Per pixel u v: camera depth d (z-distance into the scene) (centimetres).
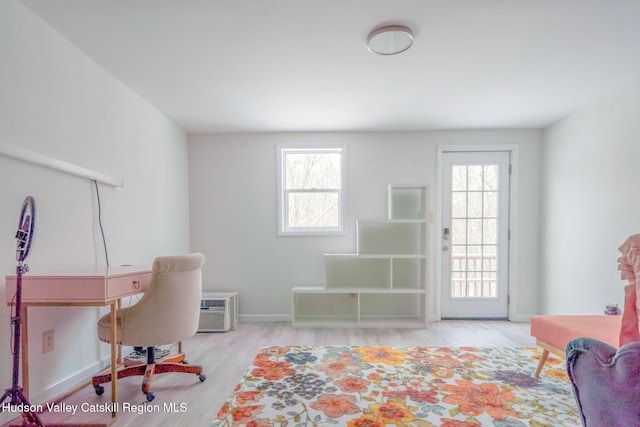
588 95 287
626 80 258
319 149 393
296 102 304
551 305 359
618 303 270
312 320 372
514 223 384
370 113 333
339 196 399
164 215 337
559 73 247
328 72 245
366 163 391
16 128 172
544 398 200
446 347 291
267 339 317
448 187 390
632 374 66
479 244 390
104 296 172
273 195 394
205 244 394
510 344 300
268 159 394
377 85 268
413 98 295
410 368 245
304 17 179
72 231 212
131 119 278
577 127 321
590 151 303
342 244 390
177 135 367
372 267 388
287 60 228
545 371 238
